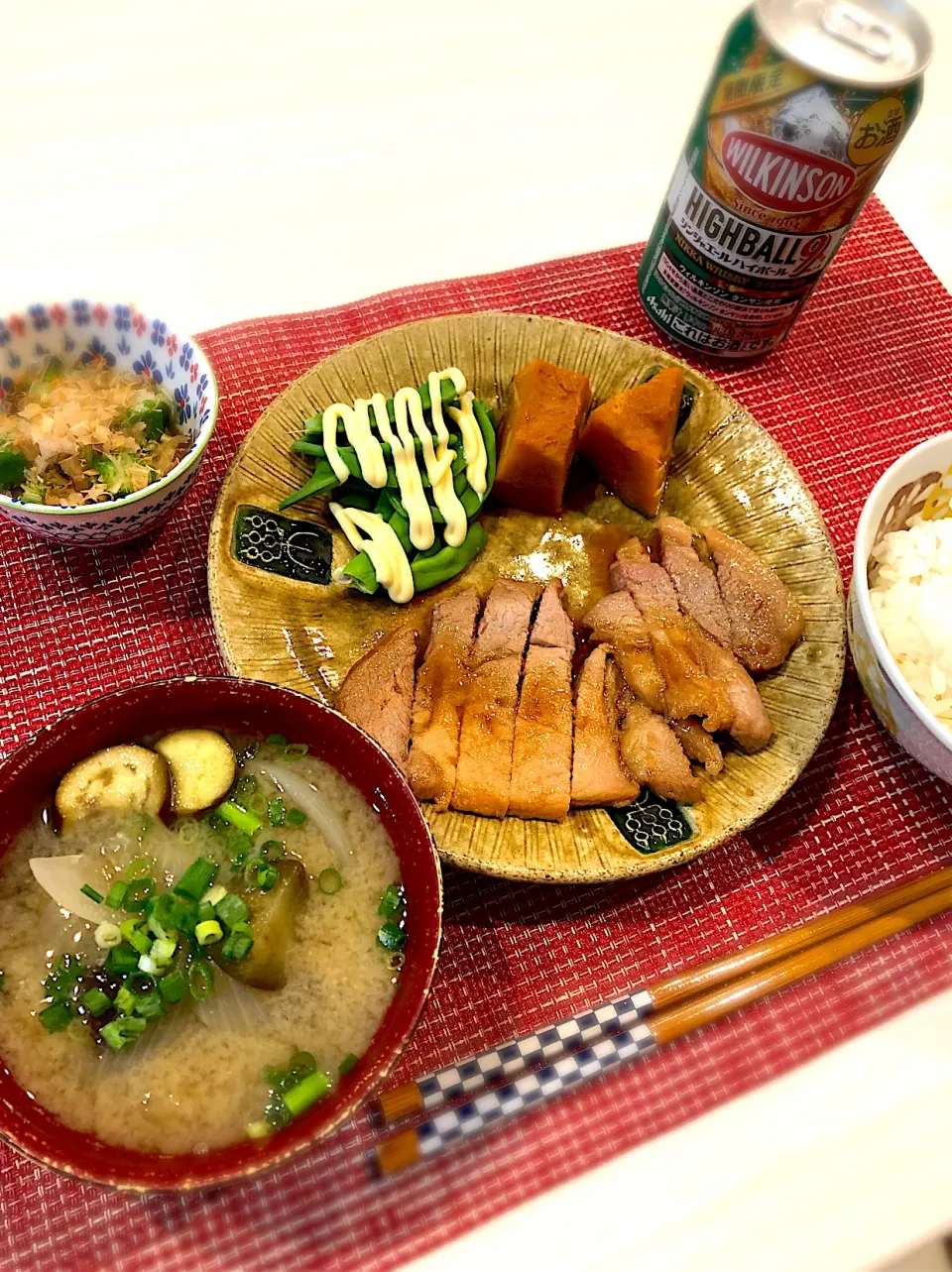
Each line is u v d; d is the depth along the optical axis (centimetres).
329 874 23
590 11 45
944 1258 28
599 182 41
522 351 34
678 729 29
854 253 40
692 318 36
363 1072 21
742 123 30
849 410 37
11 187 37
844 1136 26
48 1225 23
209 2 43
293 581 31
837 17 28
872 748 31
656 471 32
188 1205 23
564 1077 25
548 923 28
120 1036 21
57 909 22
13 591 30
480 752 28
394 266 38
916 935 28
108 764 23
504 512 34
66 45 41
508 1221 24
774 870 29
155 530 32
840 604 31
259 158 39
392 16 44
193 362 29
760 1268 24
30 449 29
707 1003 26
